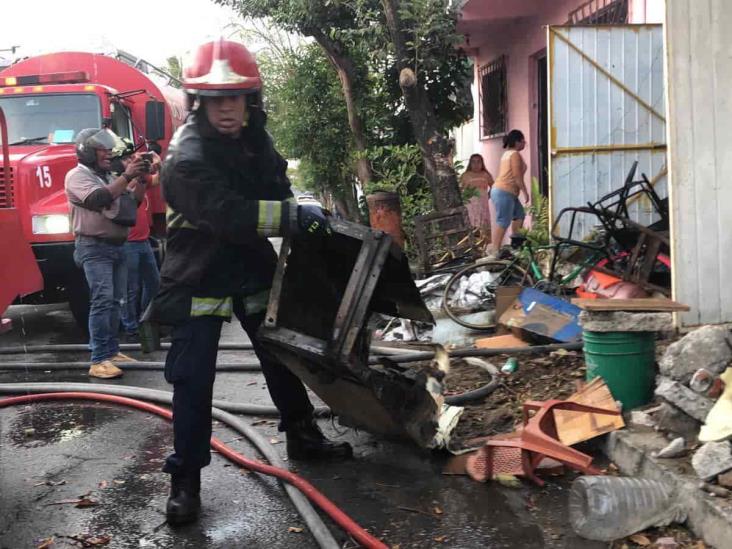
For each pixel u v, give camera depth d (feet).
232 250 12.10
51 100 29.14
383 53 37.81
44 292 26.81
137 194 21.66
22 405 19.01
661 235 20.81
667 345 16.98
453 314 24.91
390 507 12.26
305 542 11.30
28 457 15.21
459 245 31.27
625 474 12.69
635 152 27.73
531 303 21.30
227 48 11.37
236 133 11.71
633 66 27.43
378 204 32.94
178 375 11.78
